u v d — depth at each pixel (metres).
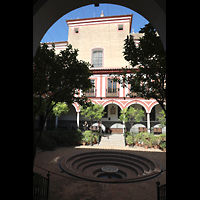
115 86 20.47
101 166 10.96
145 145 14.93
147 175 8.09
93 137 16.77
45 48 5.86
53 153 12.34
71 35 23.70
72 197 5.80
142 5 2.88
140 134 16.48
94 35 23.27
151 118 21.58
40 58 5.53
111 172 9.20
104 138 18.38
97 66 22.75
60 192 6.18
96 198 5.78
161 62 4.91
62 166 9.12
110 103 20.16
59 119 22.88
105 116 22.16
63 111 17.66
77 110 20.38
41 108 8.86
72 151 13.06
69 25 24.03
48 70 5.85
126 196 6.00
